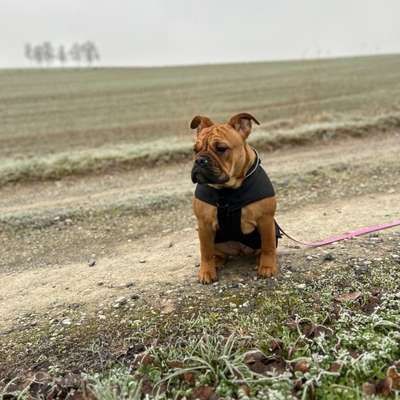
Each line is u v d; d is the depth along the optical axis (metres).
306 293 1.04
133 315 1.06
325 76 10.37
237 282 1.14
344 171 2.31
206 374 0.80
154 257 1.45
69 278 1.37
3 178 2.88
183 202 2.04
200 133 1.07
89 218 1.95
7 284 1.38
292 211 1.81
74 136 5.09
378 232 1.40
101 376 0.85
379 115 4.13
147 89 10.11
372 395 0.70
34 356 0.96
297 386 0.75
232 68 15.20
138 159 3.12
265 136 3.41
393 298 0.96
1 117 7.02
